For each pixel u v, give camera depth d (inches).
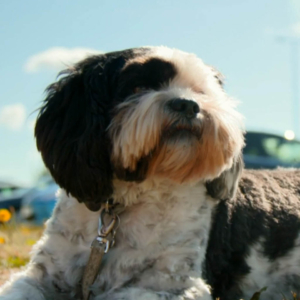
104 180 32.0
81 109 32.9
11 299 30.4
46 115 33.3
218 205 33.9
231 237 33.8
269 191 36.3
